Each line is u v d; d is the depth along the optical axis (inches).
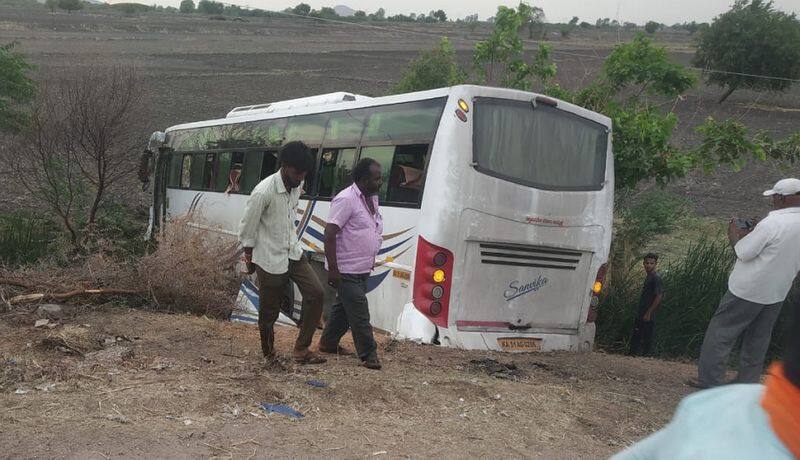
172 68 2354.8
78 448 165.8
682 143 1188.5
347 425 196.9
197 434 180.1
